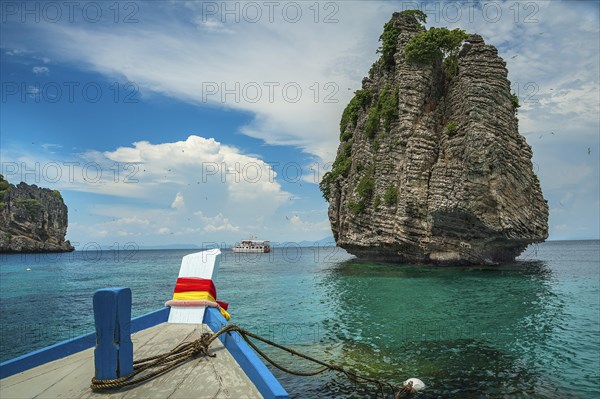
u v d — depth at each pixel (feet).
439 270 148.36
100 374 14.83
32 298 111.86
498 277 129.90
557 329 62.59
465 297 94.38
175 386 15.08
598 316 72.13
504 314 74.74
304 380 41.39
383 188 167.73
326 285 121.70
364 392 38.24
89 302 103.40
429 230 151.64
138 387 14.93
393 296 97.04
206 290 25.82
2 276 188.03
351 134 216.74
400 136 162.71
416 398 36.99
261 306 88.17
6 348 58.75
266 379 14.03
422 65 162.61
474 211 138.31
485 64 151.02
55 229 479.41
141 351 19.31
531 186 152.05
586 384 40.09
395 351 51.37
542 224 153.38
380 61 189.06
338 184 214.48
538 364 46.03
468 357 48.73
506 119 146.92
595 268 164.45
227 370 16.71
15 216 419.95
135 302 102.89
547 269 157.58
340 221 205.05
